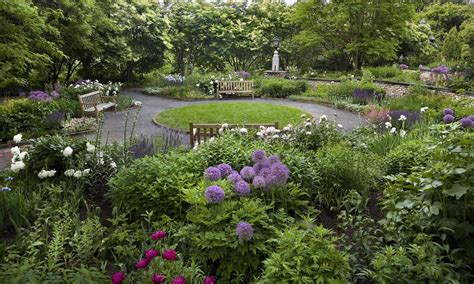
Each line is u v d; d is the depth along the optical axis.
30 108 9.01
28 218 3.48
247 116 10.92
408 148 4.79
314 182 3.80
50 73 14.69
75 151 4.52
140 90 17.77
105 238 2.88
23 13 8.22
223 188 2.99
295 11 20.61
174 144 6.12
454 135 2.74
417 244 2.40
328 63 21.98
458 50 21.86
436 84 13.86
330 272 2.07
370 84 13.83
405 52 23.77
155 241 2.85
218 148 4.25
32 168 4.35
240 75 18.06
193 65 22.62
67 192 3.93
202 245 2.54
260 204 3.02
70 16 12.62
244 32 22.22
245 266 2.49
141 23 18.11
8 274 2.04
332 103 13.29
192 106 12.61
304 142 5.55
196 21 21.22
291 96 15.14
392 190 2.98
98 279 2.18
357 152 4.70
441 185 2.51
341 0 18.02
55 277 2.15
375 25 18.73
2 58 8.65
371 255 2.51
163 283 2.12
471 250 2.36
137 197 3.50
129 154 4.99
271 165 3.07
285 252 2.16
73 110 10.51
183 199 3.21
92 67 17.45
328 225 3.43
